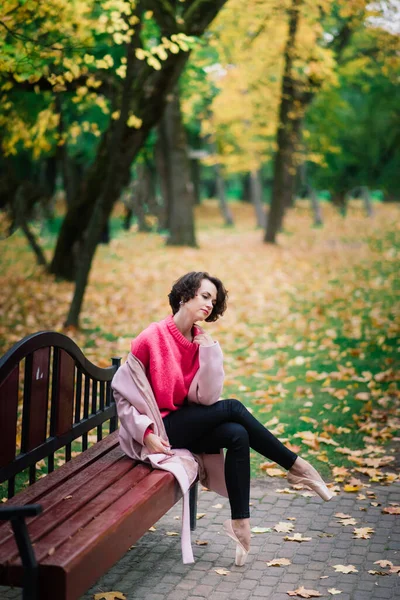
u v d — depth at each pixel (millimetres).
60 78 7625
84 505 3250
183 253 21031
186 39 7902
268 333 10703
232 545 4203
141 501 3270
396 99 29828
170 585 3682
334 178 32688
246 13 15055
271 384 7965
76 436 4145
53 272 15430
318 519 4535
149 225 27312
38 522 3031
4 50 6625
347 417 6719
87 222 15039
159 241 24594
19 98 10461
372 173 32438
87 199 14711
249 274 16922
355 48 21750
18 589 3639
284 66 18531
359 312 12016
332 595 3531
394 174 32031
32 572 2611
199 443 4016
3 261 18641
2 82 8672
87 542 2818
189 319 4000
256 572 3820
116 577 3779
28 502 3285
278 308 12617
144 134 10516
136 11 8789
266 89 21297
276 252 21406
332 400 7266
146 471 3707
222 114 23547
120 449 4137
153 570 3865
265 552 4070
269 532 4348
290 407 7059
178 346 3992
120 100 10727
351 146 31234
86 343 9992
